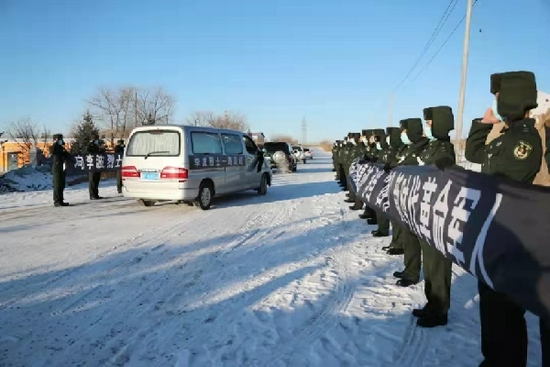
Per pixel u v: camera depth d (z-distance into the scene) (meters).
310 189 16.28
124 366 3.47
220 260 6.35
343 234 8.16
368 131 10.99
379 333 4.02
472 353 3.64
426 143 5.50
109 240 7.58
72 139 34.72
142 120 39.34
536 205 2.46
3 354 3.67
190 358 3.57
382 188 6.22
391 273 5.78
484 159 3.51
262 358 3.57
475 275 2.89
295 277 5.59
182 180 10.15
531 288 2.36
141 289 5.16
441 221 3.46
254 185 13.49
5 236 7.90
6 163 37.09
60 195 11.75
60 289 5.15
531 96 3.01
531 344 3.77
